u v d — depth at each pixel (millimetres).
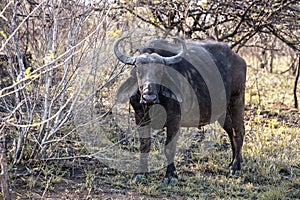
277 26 9727
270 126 9133
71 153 6602
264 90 13086
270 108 10570
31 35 6727
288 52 19797
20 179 5613
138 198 5461
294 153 7445
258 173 6504
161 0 8297
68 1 5941
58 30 6137
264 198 5605
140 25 8188
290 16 9141
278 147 7609
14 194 5219
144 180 5996
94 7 5996
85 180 5844
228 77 6711
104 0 6039
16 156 5934
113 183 5797
